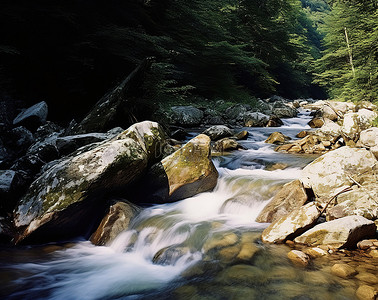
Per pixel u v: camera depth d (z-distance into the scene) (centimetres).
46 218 362
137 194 484
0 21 828
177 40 1518
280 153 741
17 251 355
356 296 223
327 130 802
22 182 449
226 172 574
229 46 1683
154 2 1329
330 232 303
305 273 258
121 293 272
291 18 3547
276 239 318
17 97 847
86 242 395
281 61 3059
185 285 267
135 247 367
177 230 373
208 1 1681
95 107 744
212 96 1830
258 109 1725
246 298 232
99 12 1096
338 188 391
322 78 3500
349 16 2453
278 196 402
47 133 699
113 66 1062
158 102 1013
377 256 281
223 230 359
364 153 412
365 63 1909
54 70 936
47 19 898
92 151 403
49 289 282
